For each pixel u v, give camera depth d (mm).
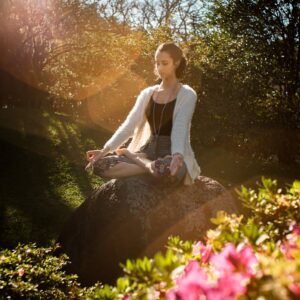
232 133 11844
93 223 4250
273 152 12578
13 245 5445
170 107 4215
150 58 13266
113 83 14016
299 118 11891
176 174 4008
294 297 1044
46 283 3203
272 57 11828
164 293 1411
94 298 1617
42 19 15711
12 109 13227
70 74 15945
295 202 2154
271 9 11734
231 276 1146
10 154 9023
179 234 4004
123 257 3986
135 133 4430
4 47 15188
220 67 11727
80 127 11969
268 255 1464
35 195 7355
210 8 12680
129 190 4039
